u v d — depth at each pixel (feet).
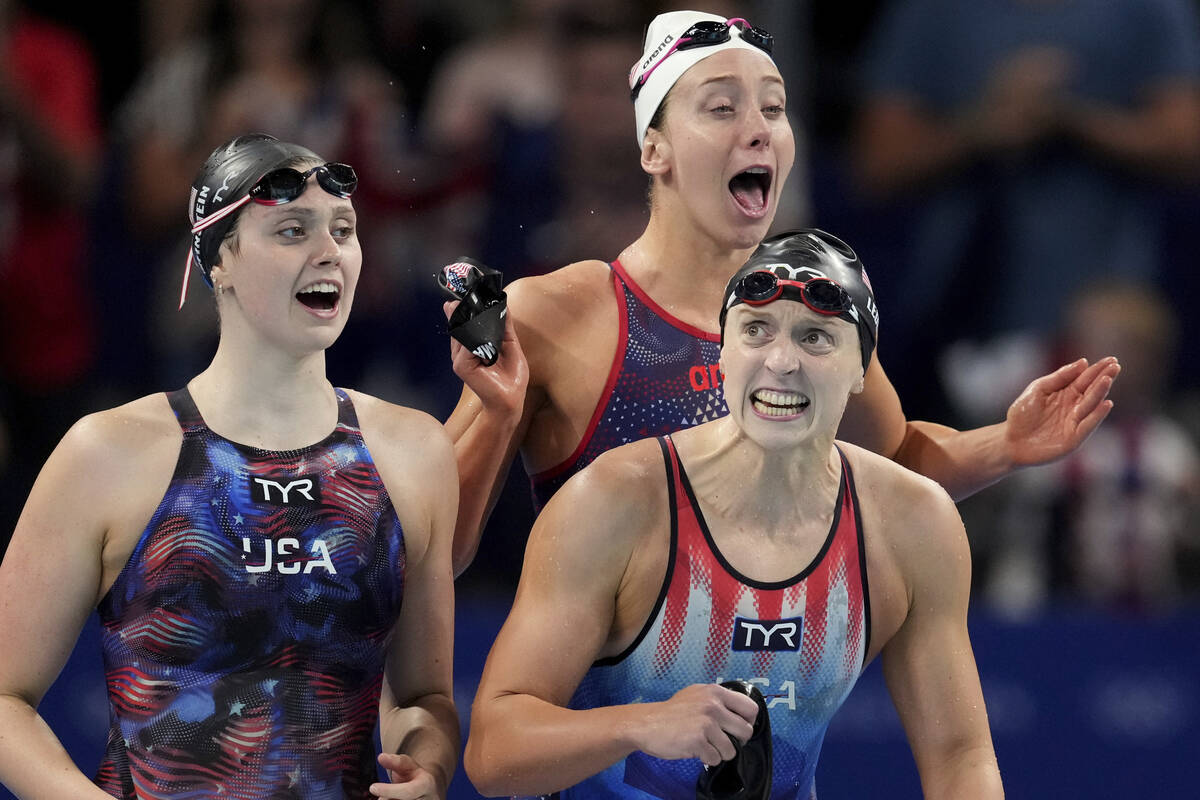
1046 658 75.00
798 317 38.52
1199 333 94.43
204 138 87.81
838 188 96.48
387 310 85.30
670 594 40.27
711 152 46.32
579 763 38.40
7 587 39.40
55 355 87.40
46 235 87.04
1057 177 94.12
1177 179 94.48
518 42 92.43
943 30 96.63
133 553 39.24
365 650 40.42
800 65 94.58
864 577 41.09
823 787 74.13
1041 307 93.15
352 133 85.71
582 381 47.65
